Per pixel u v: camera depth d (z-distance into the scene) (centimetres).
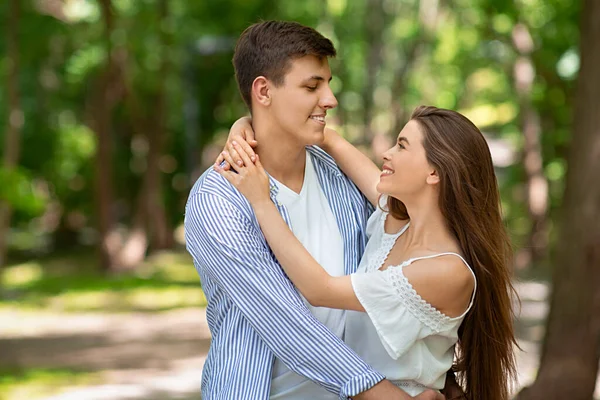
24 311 1877
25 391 1102
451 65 2881
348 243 339
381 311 301
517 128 2658
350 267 337
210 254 312
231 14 2573
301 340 302
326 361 301
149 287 2206
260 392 312
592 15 722
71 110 3052
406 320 301
